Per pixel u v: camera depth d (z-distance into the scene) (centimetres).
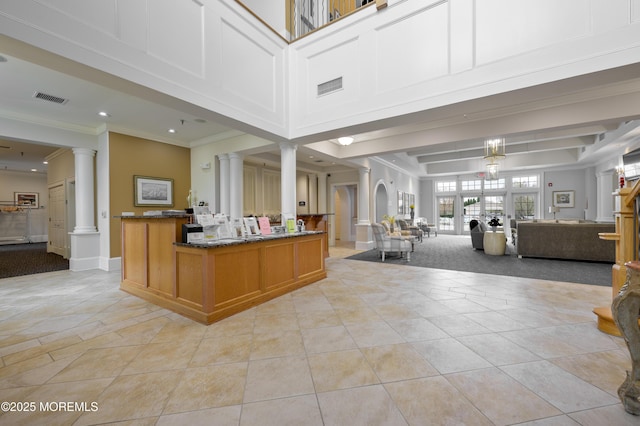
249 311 334
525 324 285
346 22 431
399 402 173
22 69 354
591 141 884
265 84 445
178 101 325
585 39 276
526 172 1270
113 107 483
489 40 323
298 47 485
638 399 157
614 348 234
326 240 738
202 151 689
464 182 1415
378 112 400
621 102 434
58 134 549
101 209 594
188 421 160
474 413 163
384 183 1028
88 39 245
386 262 649
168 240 346
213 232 355
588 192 1114
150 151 639
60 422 160
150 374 207
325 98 454
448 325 285
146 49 288
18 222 1113
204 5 349
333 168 1030
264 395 182
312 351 237
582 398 174
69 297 396
